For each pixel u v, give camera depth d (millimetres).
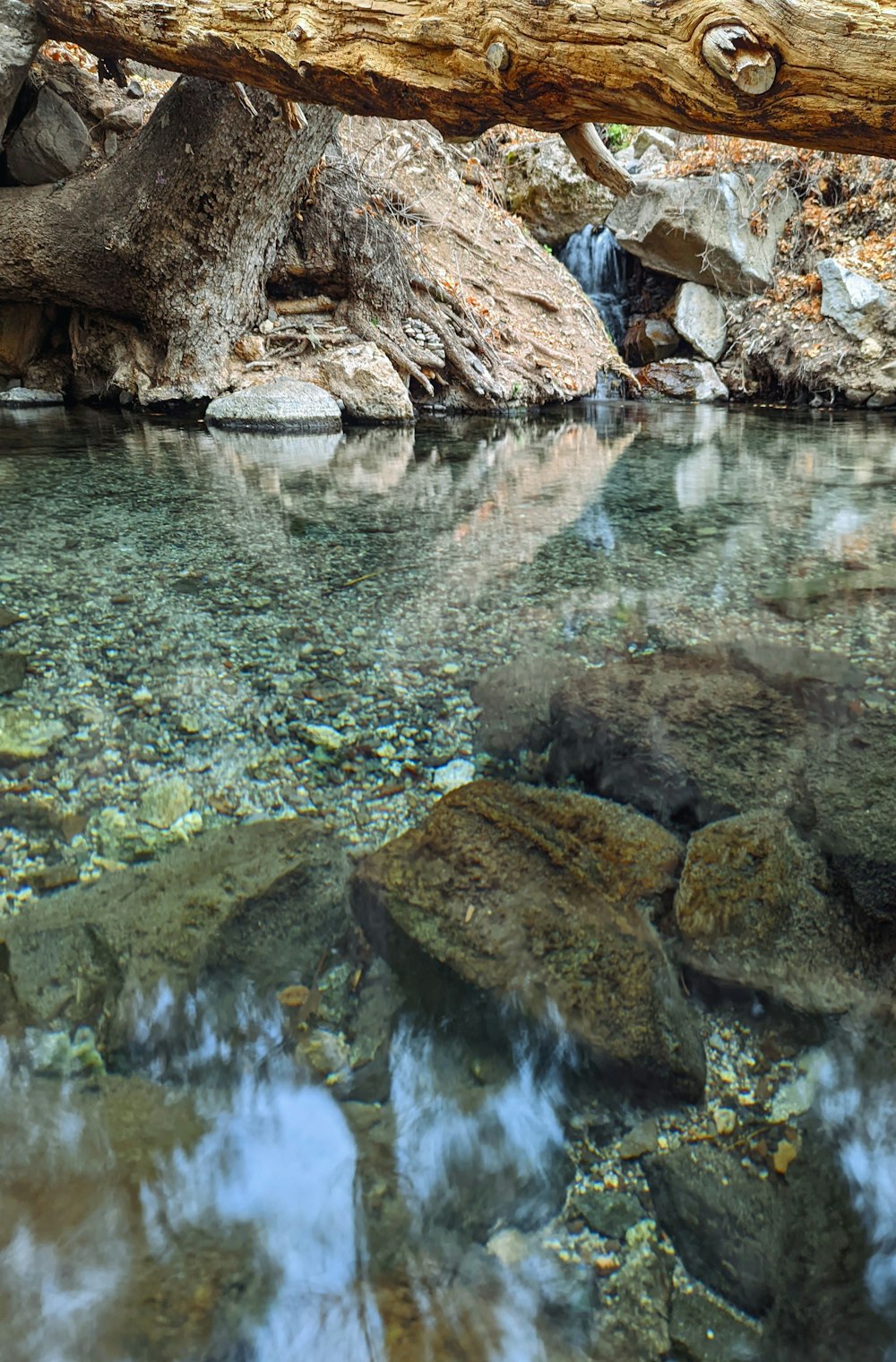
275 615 3004
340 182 8656
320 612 3037
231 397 7383
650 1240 1125
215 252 7332
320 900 1649
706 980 1494
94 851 1795
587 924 1546
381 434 7258
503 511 4473
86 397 8562
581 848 1723
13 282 7598
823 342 9844
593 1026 1382
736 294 11141
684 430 7645
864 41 2602
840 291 9766
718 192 10664
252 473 5316
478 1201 1161
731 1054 1390
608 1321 1031
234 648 2734
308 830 1855
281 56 3971
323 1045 1377
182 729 2270
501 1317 1022
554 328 10344
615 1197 1179
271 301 8500
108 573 3352
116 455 5758
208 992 1449
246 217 7254
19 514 4141
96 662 2602
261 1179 1161
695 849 1682
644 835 1756
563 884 1634
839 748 2119
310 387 7609
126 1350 949
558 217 12008
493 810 1818
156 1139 1206
